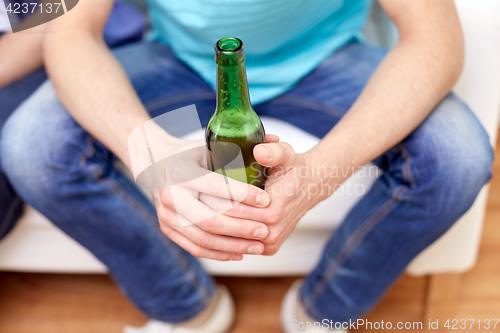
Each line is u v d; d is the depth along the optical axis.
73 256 1.06
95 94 0.74
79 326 1.18
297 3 0.78
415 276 1.26
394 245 0.83
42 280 1.30
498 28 0.81
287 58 0.90
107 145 0.73
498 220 1.39
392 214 0.80
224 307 1.08
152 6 0.92
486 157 0.75
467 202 0.76
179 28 0.88
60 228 0.85
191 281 0.95
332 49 0.92
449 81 0.73
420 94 0.71
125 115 0.71
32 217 0.96
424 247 0.84
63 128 0.79
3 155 0.78
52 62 0.78
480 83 0.85
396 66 0.72
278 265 1.02
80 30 0.80
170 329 1.01
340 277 0.90
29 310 1.22
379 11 1.11
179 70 0.95
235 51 0.48
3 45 0.91
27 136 0.79
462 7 0.81
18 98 0.95
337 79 0.89
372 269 0.87
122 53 1.01
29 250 1.05
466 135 0.75
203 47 0.88
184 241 0.68
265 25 0.81
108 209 0.82
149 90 0.93
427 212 0.77
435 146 0.74
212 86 0.93
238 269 1.04
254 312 1.18
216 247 0.66
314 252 1.00
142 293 0.94
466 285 1.23
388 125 0.70
